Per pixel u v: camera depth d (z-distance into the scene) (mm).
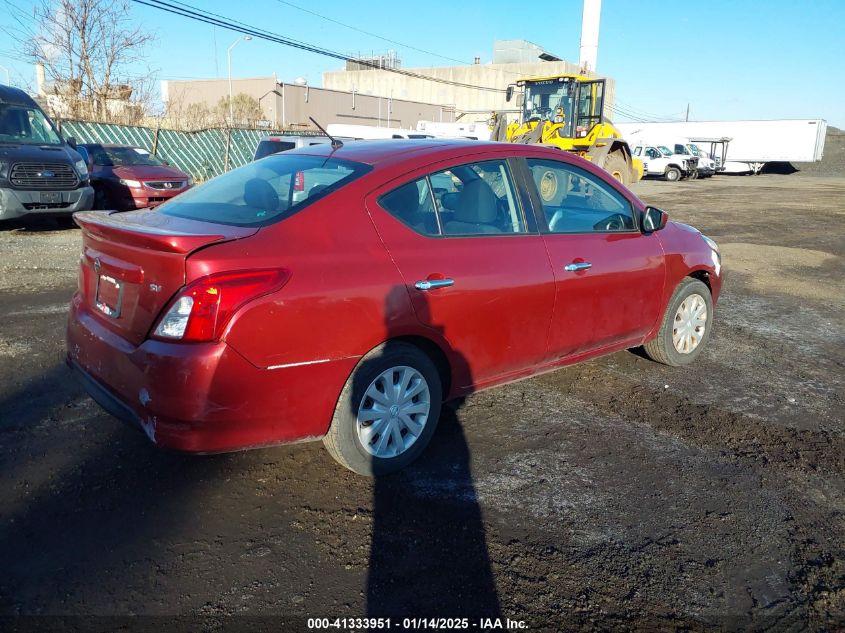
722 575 2877
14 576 2697
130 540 2959
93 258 3396
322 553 2924
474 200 3830
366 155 3723
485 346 3791
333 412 3279
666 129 47281
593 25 34156
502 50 65562
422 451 3781
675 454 3963
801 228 15633
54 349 5309
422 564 2877
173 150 22859
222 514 3182
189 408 2850
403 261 3391
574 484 3576
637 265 4637
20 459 3590
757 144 44719
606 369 5375
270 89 45062
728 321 7090
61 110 25109
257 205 3414
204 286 2832
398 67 67375
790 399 4875
